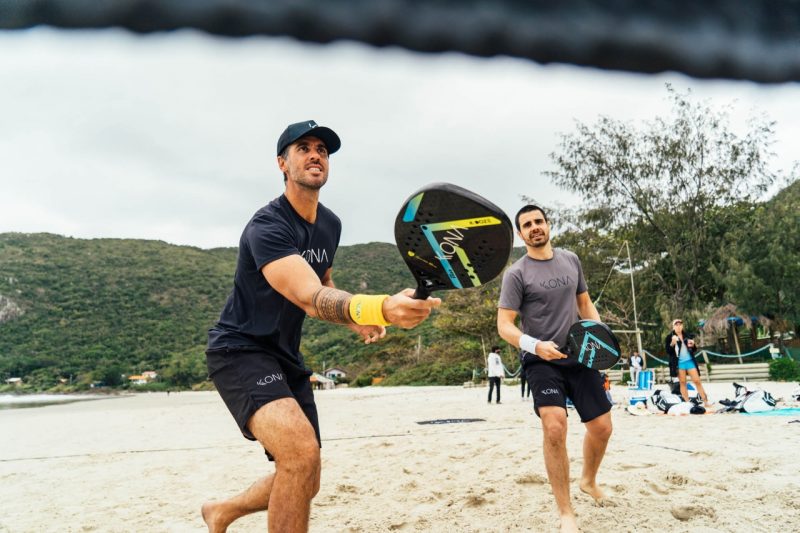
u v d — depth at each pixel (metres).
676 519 3.54
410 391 29.31
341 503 4.34
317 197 2.86
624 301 31.14
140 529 4.00
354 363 65.31
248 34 0.58
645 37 0.68
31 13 0.54
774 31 0.73
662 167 29.22
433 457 5.99
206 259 150.12
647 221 30.48
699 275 29.59
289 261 2.41
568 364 3.71
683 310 28.48
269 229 2.57
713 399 12.99
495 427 8.66
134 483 5.66
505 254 1.72
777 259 25.27
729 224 28.92
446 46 0.61
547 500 4.01
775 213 26.33
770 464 4.87
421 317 1.91
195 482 5.56
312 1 0.58
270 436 2.50
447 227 1.67
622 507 3.78
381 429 9.33
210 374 2.76
